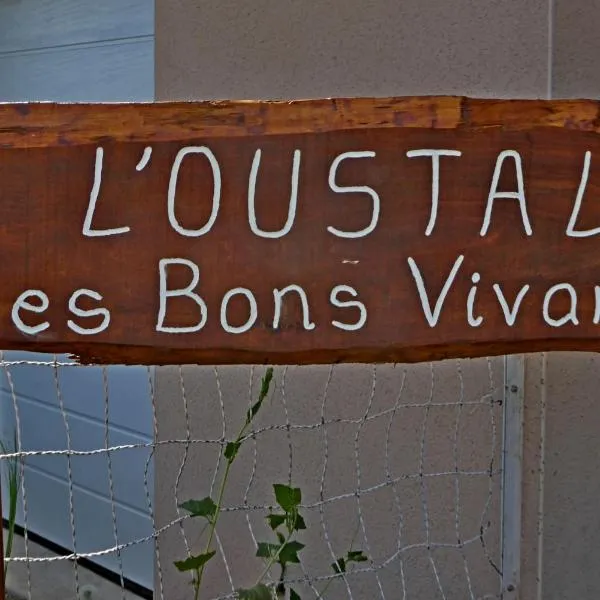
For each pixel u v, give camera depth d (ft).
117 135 4.72
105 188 4.73
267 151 4.77
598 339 5.02
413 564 8.37
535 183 4.94
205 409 9.39
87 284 4.75
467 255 4.90
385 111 4.83
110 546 11.50
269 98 8.82
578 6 7.34
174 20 9.32
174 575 9.71
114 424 11.28
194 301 4.79
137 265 4.76
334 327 4.84
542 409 7.64
